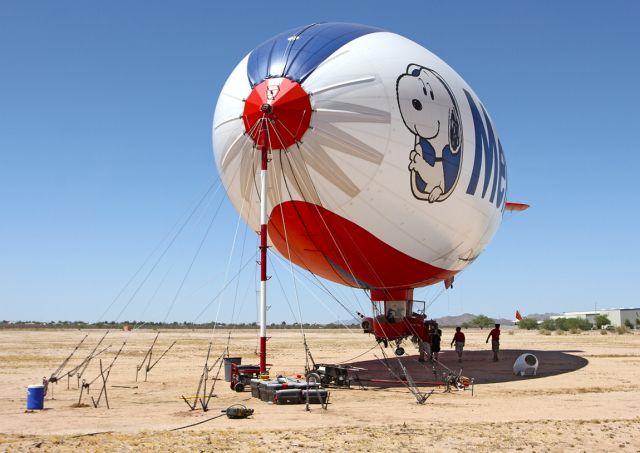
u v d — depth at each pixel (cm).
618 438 1312
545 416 1609
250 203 2369
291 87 2033
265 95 2052
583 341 6206
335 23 2322
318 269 2645
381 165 2066
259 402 1884
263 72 2123
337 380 2256
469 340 6756
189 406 1764
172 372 2944
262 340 2052
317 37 2162
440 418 1566
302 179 2108
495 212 2783
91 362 3531
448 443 1246
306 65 2066
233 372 2244
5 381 2531
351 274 2522
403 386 2314
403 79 2117
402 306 2764
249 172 2217
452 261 2630
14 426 1466
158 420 1545
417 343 3073
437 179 2183
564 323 13788
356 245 2288
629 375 2761
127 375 2806
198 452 1156
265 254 2070
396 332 2756
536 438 1301
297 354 4219
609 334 8988
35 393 1756
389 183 2098
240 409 1571
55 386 2398
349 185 2084
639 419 1555
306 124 2020
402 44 2269
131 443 1237
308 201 2170
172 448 1190
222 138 2244
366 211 2156
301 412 1667
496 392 2169
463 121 2298
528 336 7994
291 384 1858
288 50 2133
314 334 9512
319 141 2025
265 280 2073
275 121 2033
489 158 2512
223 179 2403
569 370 2986
